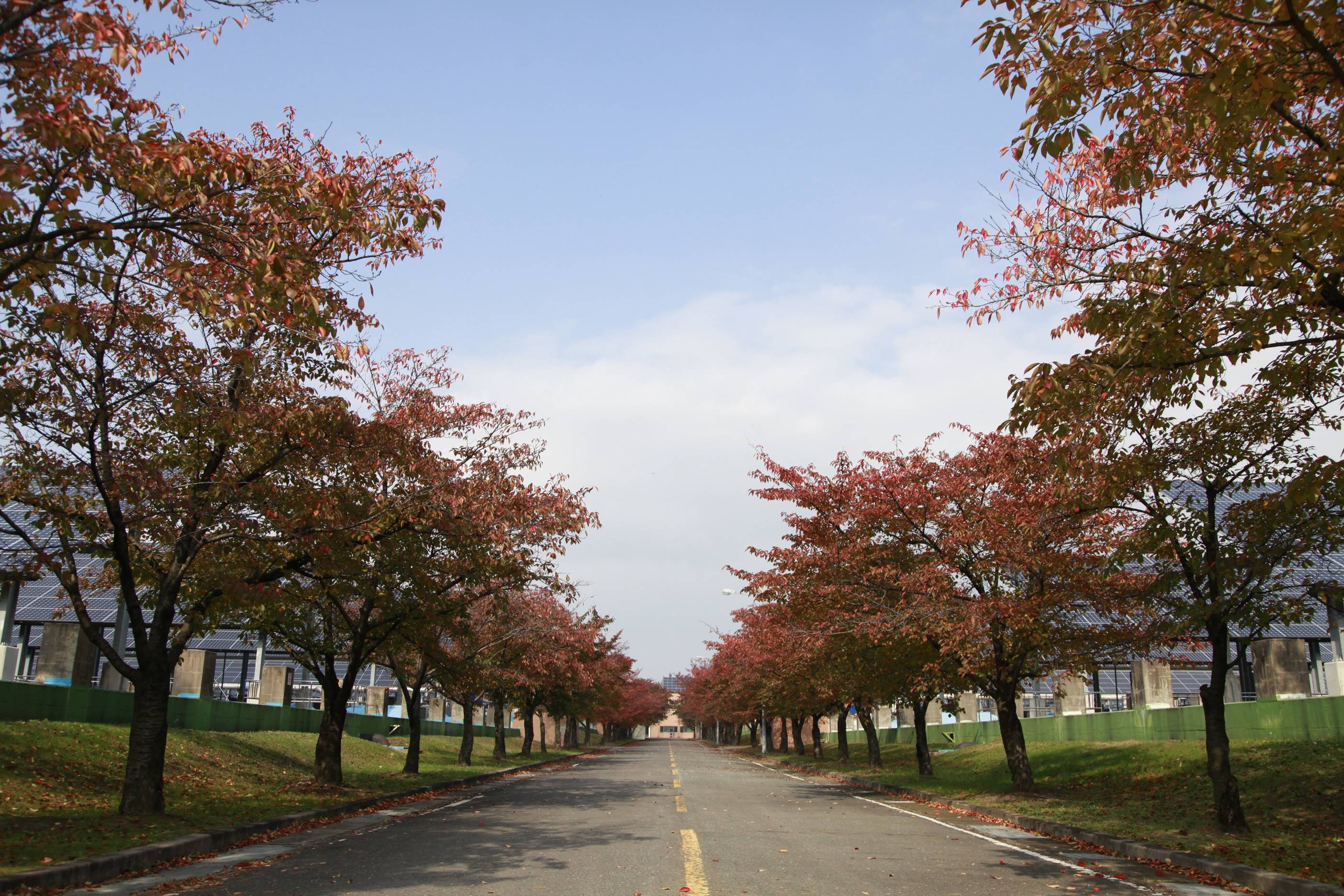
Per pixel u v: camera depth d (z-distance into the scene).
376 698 42.84
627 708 83.88
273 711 28.22
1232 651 30.64
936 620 19.33
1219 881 9.69
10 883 8.02
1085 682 30.28
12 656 23.27
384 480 16.70
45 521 13.01
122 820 12.35
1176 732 22.92
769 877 9.36
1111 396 10.10
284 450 14.05
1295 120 8.45
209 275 10.18
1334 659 25.42
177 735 21.31
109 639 32.28
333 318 12.30
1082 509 14.12
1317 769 16.45
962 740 40.59
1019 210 10.63
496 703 40.34
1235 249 8.66
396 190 12.16
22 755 15.54
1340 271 8.45
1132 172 8.72
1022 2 8.16
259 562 15.15
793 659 25.64
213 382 13.28
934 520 20.92
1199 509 14.24
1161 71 8.46
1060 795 19.66
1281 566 14.44
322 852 11.09
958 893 8.64
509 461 19.45
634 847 11.62
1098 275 10.20
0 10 7.89
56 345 11.14
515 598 33.81
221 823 12.74
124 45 8.16
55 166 8.78
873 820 16.03
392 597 19.73
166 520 13.84
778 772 36.25
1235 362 9.41
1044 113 8.25
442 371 18.98
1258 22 7.50
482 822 14.70
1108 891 8.94
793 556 22.45
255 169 10.26
